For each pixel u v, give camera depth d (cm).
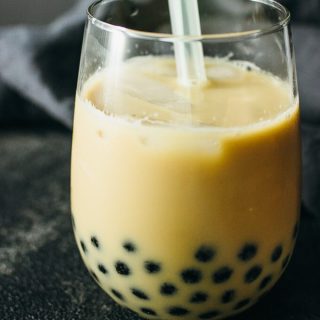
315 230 42
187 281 33
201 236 32
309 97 48
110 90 32
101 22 32
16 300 38
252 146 31
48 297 38
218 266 32
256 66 35
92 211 33
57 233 43
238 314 36
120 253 33
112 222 32
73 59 51
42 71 50
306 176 43
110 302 38
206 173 31
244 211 32
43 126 54
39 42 51
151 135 31
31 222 44
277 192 33
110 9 34
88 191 33
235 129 31
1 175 48
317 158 43
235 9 37
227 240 32
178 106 32
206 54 36
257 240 33
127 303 35
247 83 34
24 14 73
